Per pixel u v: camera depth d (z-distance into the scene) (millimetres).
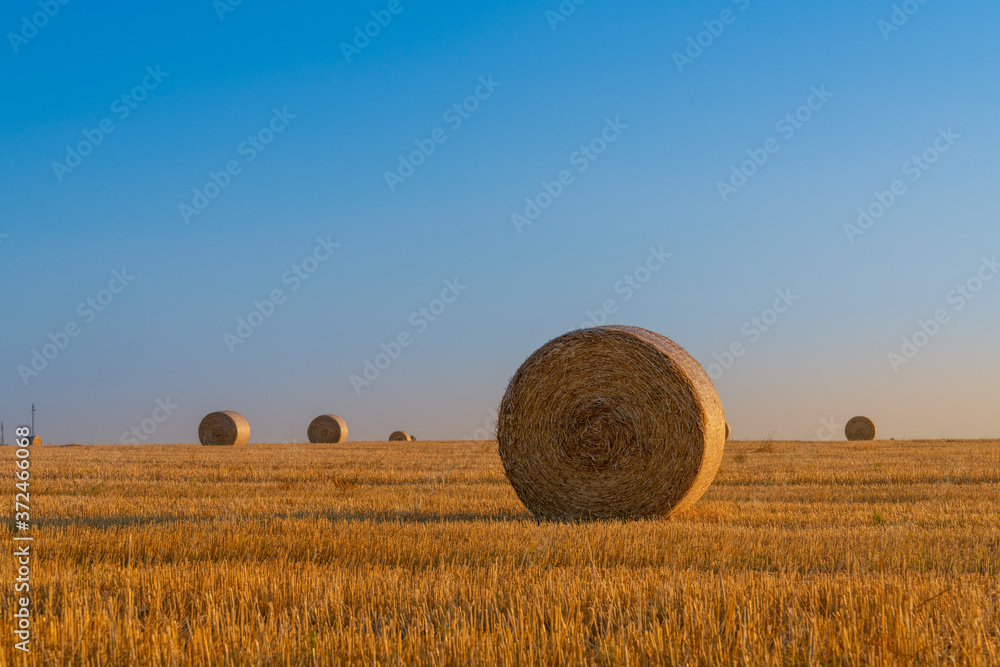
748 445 31531
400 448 31625
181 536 9359
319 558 8539
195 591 6754
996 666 4977
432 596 6535
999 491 14867
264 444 37344
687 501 12414
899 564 7938
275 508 12664
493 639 5223
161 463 22297
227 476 18469
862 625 5520
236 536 9102
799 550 8484
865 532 9773
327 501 13578
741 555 8391
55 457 25312
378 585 6832
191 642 5328
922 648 5102
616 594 6422
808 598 6195
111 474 18875
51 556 8477
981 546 8703
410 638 5336
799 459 22719
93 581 7059
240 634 5480
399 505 13078
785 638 5496
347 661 5129
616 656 5039
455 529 9859
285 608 6246
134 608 6242
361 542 8938
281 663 5109
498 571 7414
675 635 5367
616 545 8789
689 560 8258
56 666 5137
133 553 8719
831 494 14602
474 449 30531
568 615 5891
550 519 12766
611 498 12477
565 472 12680
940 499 13750
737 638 5352
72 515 11875
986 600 6176
